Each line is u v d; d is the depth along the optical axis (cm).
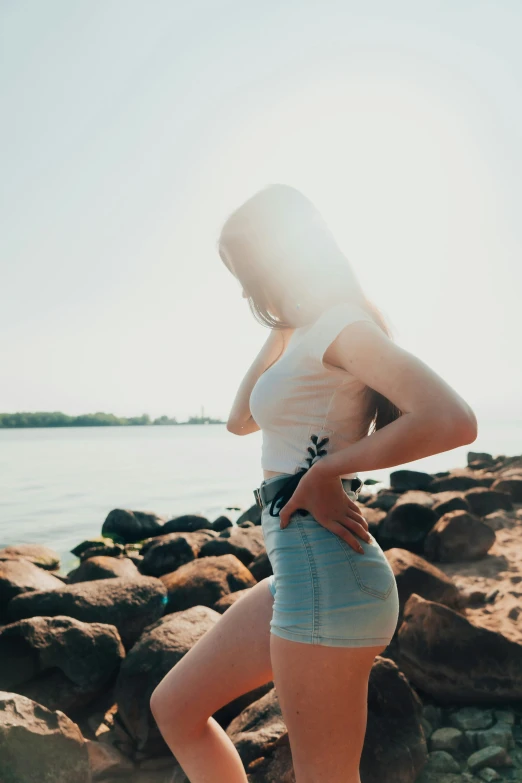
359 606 154
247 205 180
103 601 420
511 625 412
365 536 162
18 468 2791
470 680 317
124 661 325
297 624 154
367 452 148
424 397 141
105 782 278
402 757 259
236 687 184
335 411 167
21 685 332
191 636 334
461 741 288
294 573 158
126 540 975
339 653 152
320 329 164
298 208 178
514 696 315
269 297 181
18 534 1104
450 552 600
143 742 295
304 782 155
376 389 152
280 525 164
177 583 481
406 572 432
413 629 336
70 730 266
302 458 167
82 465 2952
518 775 264
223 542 689
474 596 470
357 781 159
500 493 850
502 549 639
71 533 1114
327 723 153
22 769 247
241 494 1661
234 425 232
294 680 154
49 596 420
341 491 160
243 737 265
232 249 181
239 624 184
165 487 1861
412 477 1106
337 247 177
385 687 279
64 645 344
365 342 153
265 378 174
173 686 187
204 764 187
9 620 420
